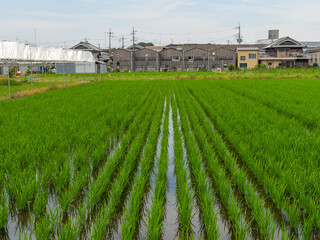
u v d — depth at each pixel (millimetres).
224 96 15250
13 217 3852
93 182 4762
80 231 3508
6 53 16438
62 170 4898
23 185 4164
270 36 81875
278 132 7113
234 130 7684
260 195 4418
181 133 7766
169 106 13359
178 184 4676
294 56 60656
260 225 3480
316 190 4047
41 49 20438
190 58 64812
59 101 13383
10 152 5531
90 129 7734
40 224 3391
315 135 6789
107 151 6621
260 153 5582
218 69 59844
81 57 26391
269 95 14797
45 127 7676
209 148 6199
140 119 9398
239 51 61969
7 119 8930
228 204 3969
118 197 4168
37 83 26766
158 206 3779
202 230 3625
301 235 3426
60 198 4164
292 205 3932
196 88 20609
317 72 37344
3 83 24469
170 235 3516
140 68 65625
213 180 5059
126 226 3316
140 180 4582
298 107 10625
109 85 24031
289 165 4926
